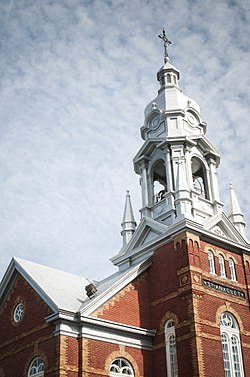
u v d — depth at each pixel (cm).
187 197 3597
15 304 3394
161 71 4416
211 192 3916
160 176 4259
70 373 2805
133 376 3059
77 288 3531
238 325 3300
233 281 3456
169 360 3131
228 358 3150
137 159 4100
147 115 4225
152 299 3388
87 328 2950
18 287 3441
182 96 4225
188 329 3070
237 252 3631
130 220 4038
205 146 4034
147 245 3609
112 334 3061
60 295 3184
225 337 3216
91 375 2848
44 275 3506
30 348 3081
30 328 3155
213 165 4028
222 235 3641
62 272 3797
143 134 4231
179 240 3372
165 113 4059
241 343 3247
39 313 3131
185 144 3916
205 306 3172
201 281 3234
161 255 3472
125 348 3092
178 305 3198
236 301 3384
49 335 2969
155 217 3816
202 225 3438
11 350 3241
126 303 3259
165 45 4638
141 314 3306
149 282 3466
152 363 3197
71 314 2934
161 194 4047
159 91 4322
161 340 3212
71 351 2866
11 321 3356
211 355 3030
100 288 3525
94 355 2916
